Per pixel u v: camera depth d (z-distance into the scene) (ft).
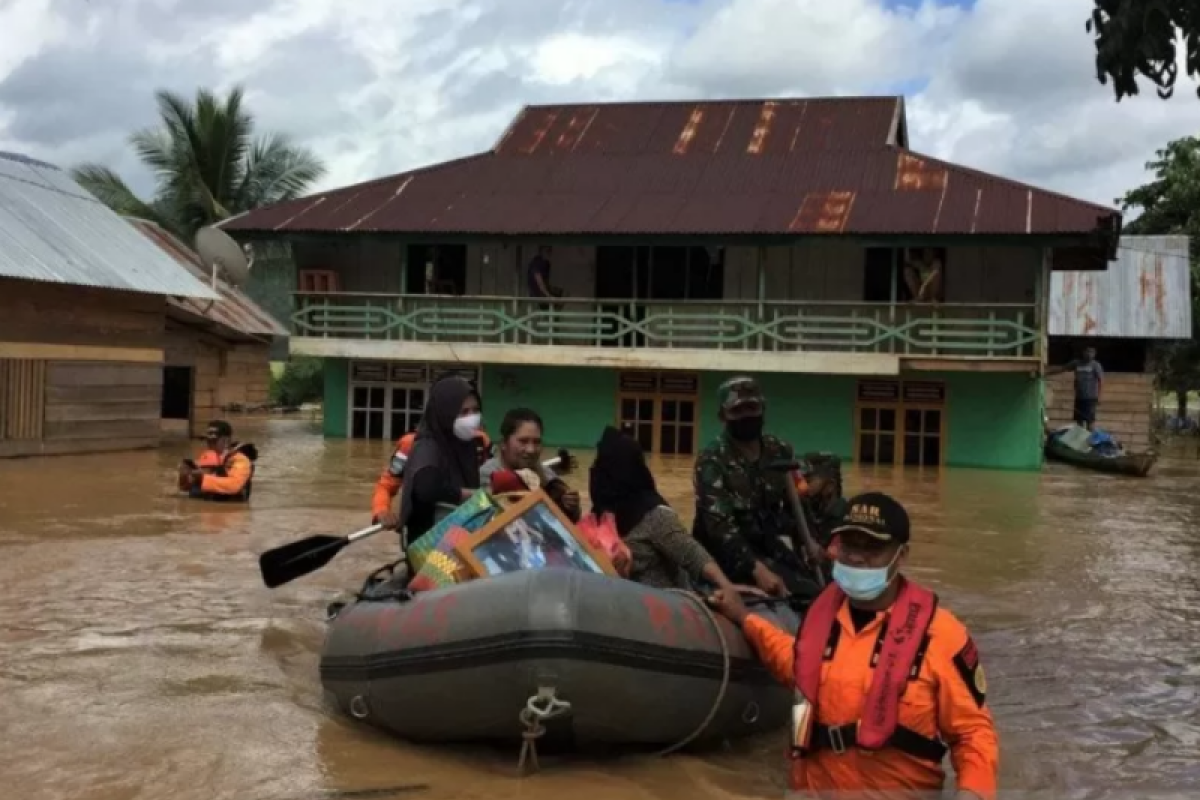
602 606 14.92
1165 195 116.88
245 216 77.82
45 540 32.65
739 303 71.05
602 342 76.07
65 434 56.90
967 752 12.50
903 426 71.26
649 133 84.43
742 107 86.22
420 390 77.97
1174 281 94.73
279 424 96.22
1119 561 34.06
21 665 20.01
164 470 51.29
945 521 43.32
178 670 19.98
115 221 65.92
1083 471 67.97
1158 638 24.13
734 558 18.24
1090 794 15.16
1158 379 117.19
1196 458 82.43
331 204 78.59
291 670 20.13
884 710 12.66
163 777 14.93
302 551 22.50
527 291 76.69
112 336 59.52
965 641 12.71
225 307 79.36
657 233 69.10
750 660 16.35
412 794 14.56
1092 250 72.69
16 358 53.98
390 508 23.12
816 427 72.43
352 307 76.54
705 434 74.18
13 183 61.21
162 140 125.08
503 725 15.35
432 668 15.35
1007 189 70.95
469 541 16.85
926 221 67.21
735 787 15.11
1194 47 16.29
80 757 15.61
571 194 76.74
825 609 13.32
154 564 29.30
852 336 71.67
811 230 67.26
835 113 83.76
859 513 12.64
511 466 19.33
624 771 15.60
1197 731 17.98
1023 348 68.64
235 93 124.98
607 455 18.21
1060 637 24.13
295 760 15.70
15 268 51.13
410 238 73.36
